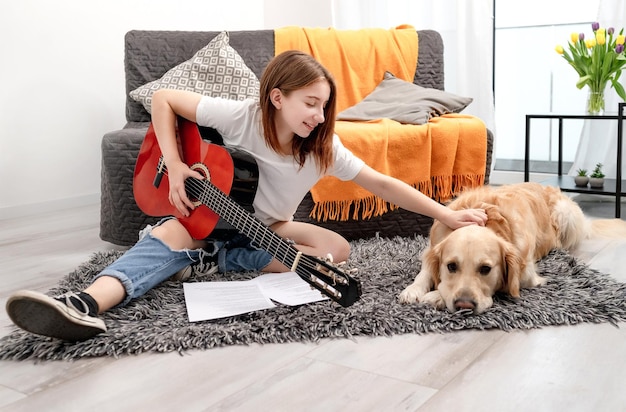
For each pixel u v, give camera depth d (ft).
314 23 15.01
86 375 4.57
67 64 11.47
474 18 12.54
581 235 7.91
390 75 10.62
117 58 12.19
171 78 9.36
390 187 6.18
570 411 3.88
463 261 5.54
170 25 13.04
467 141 8.69
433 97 9.70
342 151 6.13
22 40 10.83
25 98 10.96
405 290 5.91
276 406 4.03
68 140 11.62
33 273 7.40
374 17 14.05
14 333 5.25
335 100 5.71
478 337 5.08
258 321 5.30
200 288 6.07
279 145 5.95
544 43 14.03
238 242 6.64
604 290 5.97
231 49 9.70
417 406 3.98
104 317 5.41
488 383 4.27
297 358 4.76
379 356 4.76
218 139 6.32
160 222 6.29
